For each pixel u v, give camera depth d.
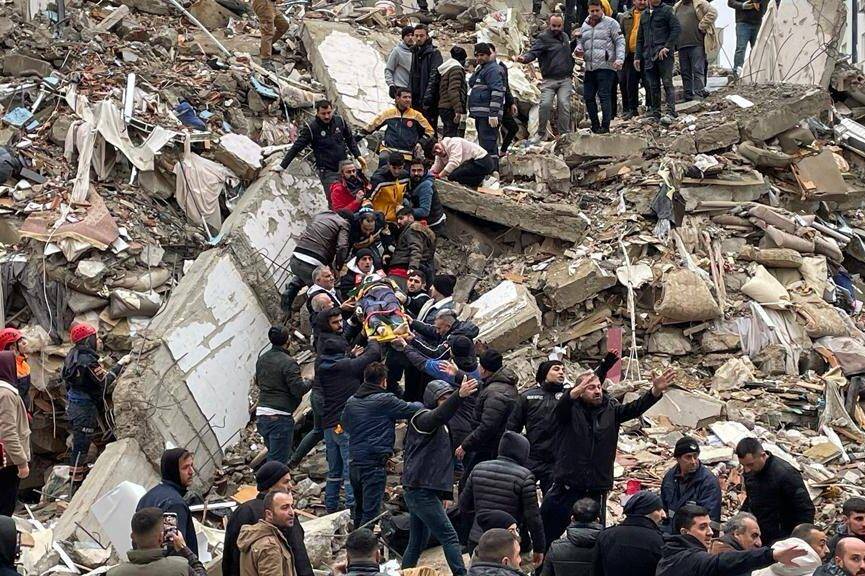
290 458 13.85
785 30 21.67
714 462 13.91
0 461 11.23
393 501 13.15
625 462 13.81
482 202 16.95
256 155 17.67
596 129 19.55
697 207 17.55
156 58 19.45
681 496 10.66
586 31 19.45
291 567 9.02
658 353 16.22
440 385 11.70
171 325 14.80
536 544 10.41
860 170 19.97
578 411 11.06
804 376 15.74
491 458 11.81
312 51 20.91
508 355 15.45
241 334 15.70
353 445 11.85
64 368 14.09
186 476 9.91
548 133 19.84
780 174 18.77
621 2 23.70
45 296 15.48
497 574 8.58
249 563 8.94
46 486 14.13
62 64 18.36
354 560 8.77
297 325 16.28
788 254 17.06
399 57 18.45
